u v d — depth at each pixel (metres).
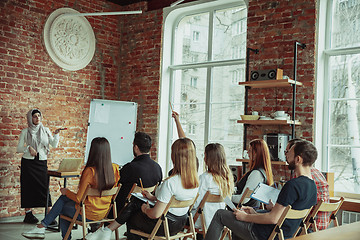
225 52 6.87
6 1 6.36
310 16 5.65
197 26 7.29
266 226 3.20
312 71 5.60
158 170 4.61
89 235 3.94
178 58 7.54
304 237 2.24
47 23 6.86
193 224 3.82
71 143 7.22
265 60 6.05
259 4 6.16
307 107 5.61
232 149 6.64
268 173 4.16
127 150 7.26
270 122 5.53
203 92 7.11
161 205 3.46
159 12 7.52
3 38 6.32
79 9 7.34
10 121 6.39
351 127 5.52
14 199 6.44
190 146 3.53
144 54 7.69
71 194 4.07
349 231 2.40
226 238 5.42
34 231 4.30
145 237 3.80
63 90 7.11
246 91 6.04
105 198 4.12
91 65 7.55
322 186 3.93
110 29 7.88
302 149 3.19
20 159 6.51
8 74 6.39
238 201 4.20
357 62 5.50
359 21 5.54
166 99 7.57
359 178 5.40
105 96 7.80
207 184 3.97
